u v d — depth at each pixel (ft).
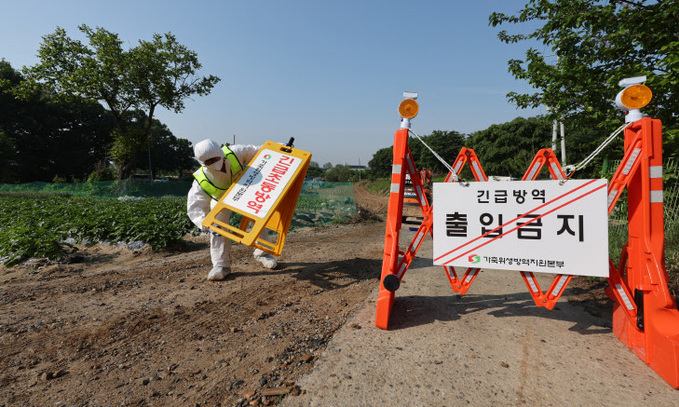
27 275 16.29
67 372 7.79
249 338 9.44
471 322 9.97
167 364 8.13
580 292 12.94
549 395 6.60
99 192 90.68
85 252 21.99
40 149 152.97
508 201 9.05
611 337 9.05
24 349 8.88
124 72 100.99
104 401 6.70
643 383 6.98
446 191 9.64
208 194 14.60
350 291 13.46
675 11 12.92
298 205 50.83
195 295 13.19
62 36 95.96
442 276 15.06
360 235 30.58
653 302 7.55
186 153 263.90
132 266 18.20
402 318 10.30
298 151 14.35
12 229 22.27
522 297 12.18
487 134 127.75
